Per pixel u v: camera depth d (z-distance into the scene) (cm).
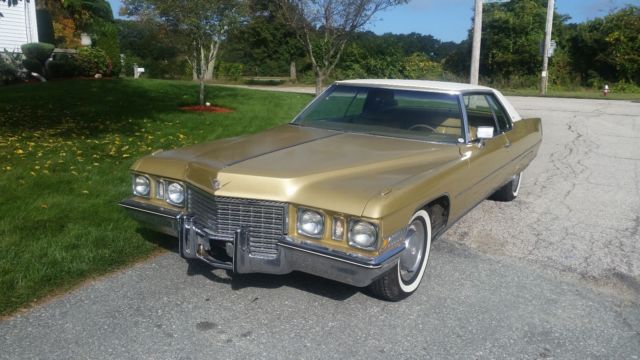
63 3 1179
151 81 1894
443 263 472
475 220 598
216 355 325
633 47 3297
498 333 360
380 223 329
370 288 394
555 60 3509
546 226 582
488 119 558
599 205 670
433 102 501
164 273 431
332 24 1584
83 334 342
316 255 342
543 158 985
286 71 3909
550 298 412
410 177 380
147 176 426
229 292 404
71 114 1120
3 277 398
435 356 331
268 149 425
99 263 435
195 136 965
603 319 382
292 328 357
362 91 532
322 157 407
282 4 1558
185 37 1265
